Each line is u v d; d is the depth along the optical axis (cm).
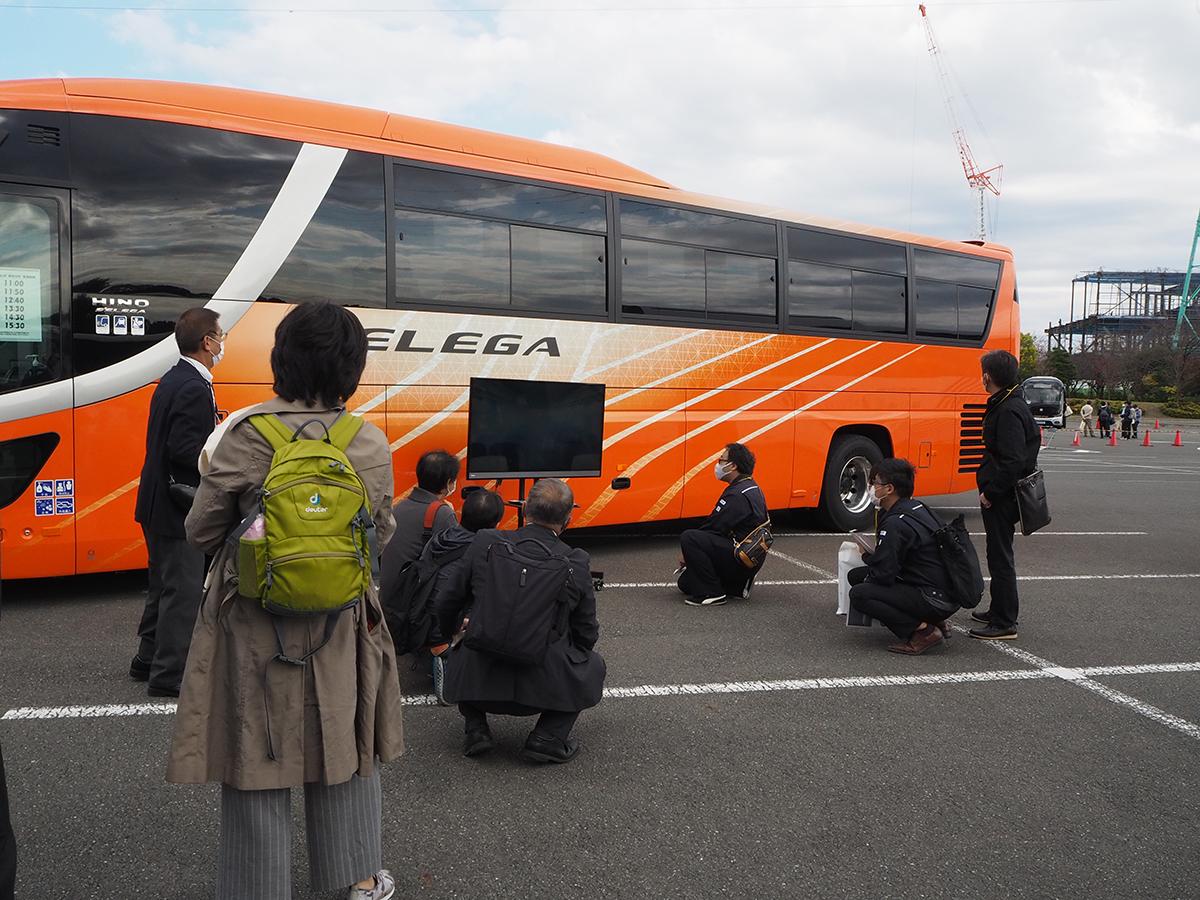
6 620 590
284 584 209
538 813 340
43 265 582
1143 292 10719
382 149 700
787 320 959
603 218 820
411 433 708
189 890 281
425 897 281
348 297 680
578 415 693
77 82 607
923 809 352
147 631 467
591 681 384
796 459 970
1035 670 536
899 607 554
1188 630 636
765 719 446
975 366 1150
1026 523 580
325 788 239
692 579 681
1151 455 2831
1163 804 362
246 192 643
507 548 371
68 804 336
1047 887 298
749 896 287
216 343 443
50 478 586
